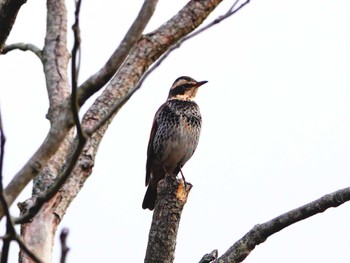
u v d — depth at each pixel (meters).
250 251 10.91
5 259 7.02
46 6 11.52
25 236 9.67
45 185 10.30
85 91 8.21
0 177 6.88
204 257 10.90
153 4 8.48
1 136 6.91
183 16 10.60
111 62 8.28
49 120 10.73
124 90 10.51
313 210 10.89
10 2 11.11
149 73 7.96
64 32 11.38
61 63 11.16
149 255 10.55
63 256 6.39
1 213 7.27
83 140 7.73
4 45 11.56
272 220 10.98
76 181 10.20
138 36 8.38
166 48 10.59
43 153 7.73
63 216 10.05
